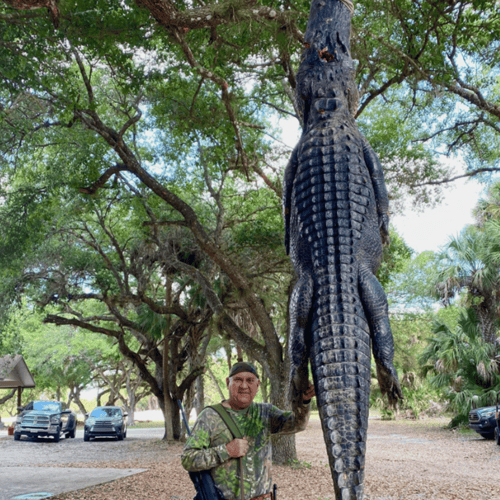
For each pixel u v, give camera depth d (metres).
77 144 13.88
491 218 24.08
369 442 21.28
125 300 19.77
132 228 18.84
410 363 35.00
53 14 5.60
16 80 9.12
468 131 14.02
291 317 2.39
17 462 16.08
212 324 20.64
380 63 11.41
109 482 11.23
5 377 30.83
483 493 9.46
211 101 13.33
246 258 17.08
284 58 11.20
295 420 2.67
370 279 2.31
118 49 9.43
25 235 13.32
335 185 2.44
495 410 19.78
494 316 22.52
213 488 2.86
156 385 24.03
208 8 6.32
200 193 18.27
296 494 9.75
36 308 21.56
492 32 10.70
